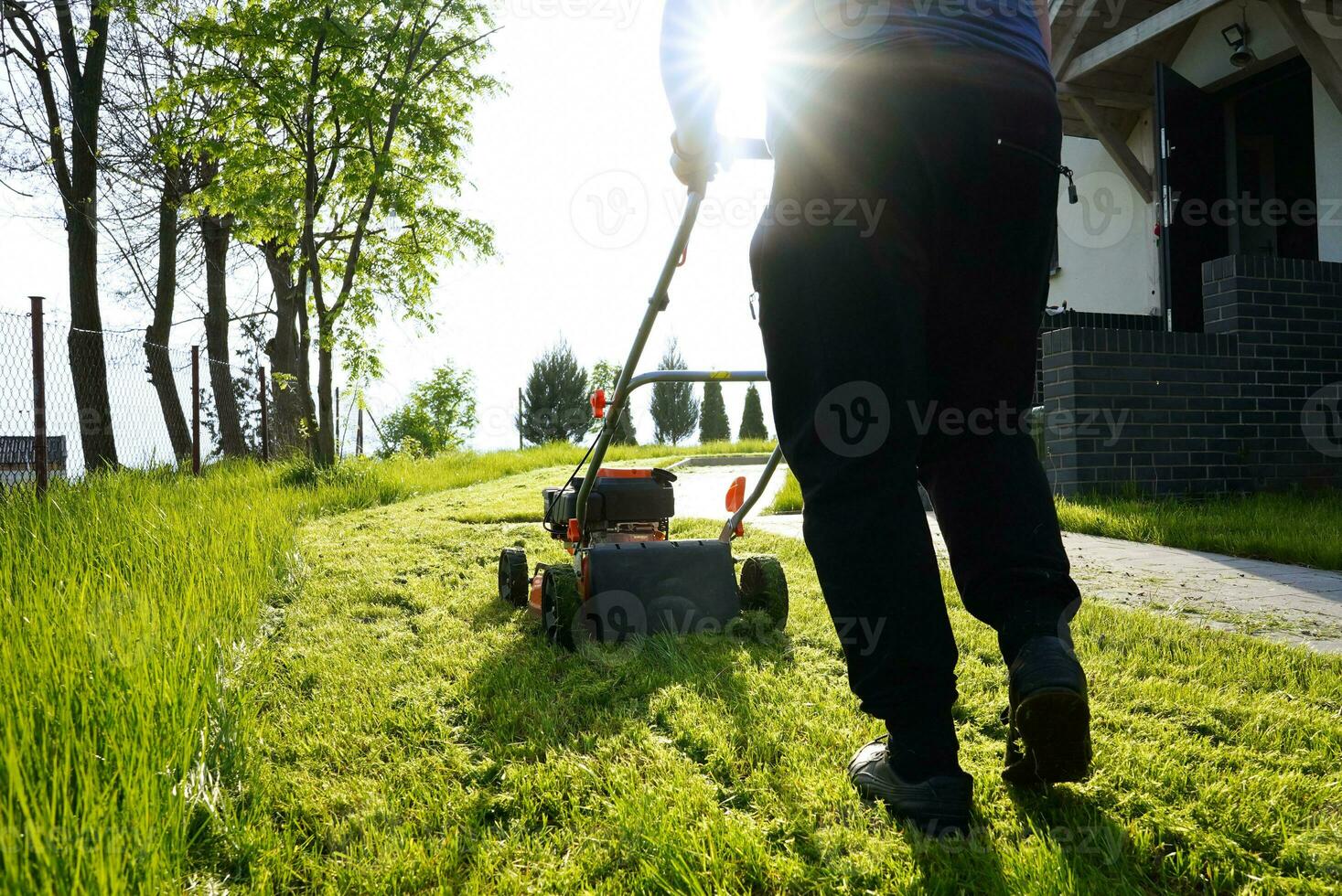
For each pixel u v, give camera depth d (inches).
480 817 69.0
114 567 138.4
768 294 66.0
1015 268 63.1
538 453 756.6
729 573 128.9
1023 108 61.4
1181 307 377.7
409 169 549.6
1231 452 313.3
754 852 61.2
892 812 66.3
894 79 59.9
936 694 62.7
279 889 59.2
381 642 124.6
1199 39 425.7
